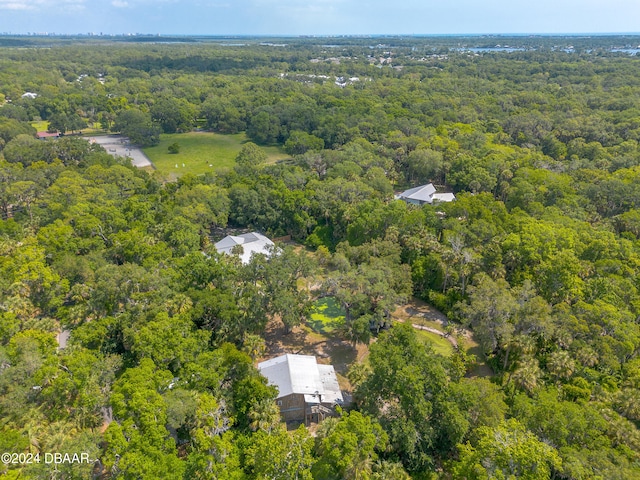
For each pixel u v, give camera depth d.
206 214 86.38
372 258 69.56
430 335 63.56
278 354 59.31
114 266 63.28
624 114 141.38
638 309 56.72
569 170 105.19
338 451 35.44
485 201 85.56
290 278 63.44
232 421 42.28
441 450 42.78
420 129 136.88
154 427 36.47
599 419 39.00
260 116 162.00
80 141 121.75
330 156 114.81
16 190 87.81
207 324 58.12
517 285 62.59
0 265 65.06
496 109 162.75
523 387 46.44
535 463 34.53
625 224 78.31
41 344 48.72
